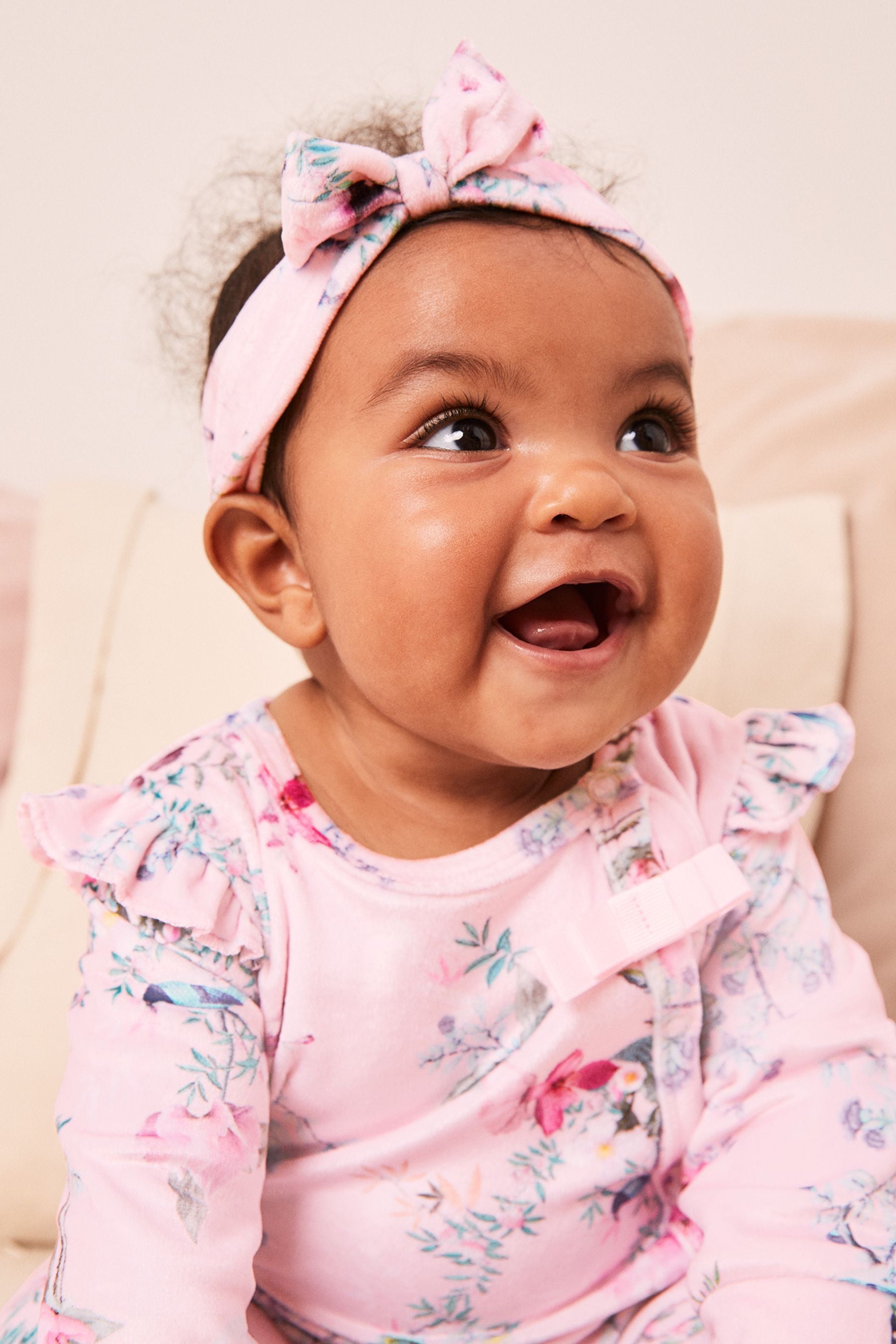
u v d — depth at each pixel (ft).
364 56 4.81
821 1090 2.35
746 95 4.78
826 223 4.84
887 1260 2.14
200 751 2.52
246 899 2.30
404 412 2.08
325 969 2.28
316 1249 2.39
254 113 4.88
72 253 5.13
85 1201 2.04
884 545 3.51
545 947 2.32
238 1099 2.16
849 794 3.31
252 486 2.44
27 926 3.61
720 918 2.50
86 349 5.18
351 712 2.41
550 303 2.06
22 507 4.56
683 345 2.29
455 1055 2.34
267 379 2.29
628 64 4.80
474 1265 2.36
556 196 2.19
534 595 2.00
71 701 3.95
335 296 2.17
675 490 2.16
